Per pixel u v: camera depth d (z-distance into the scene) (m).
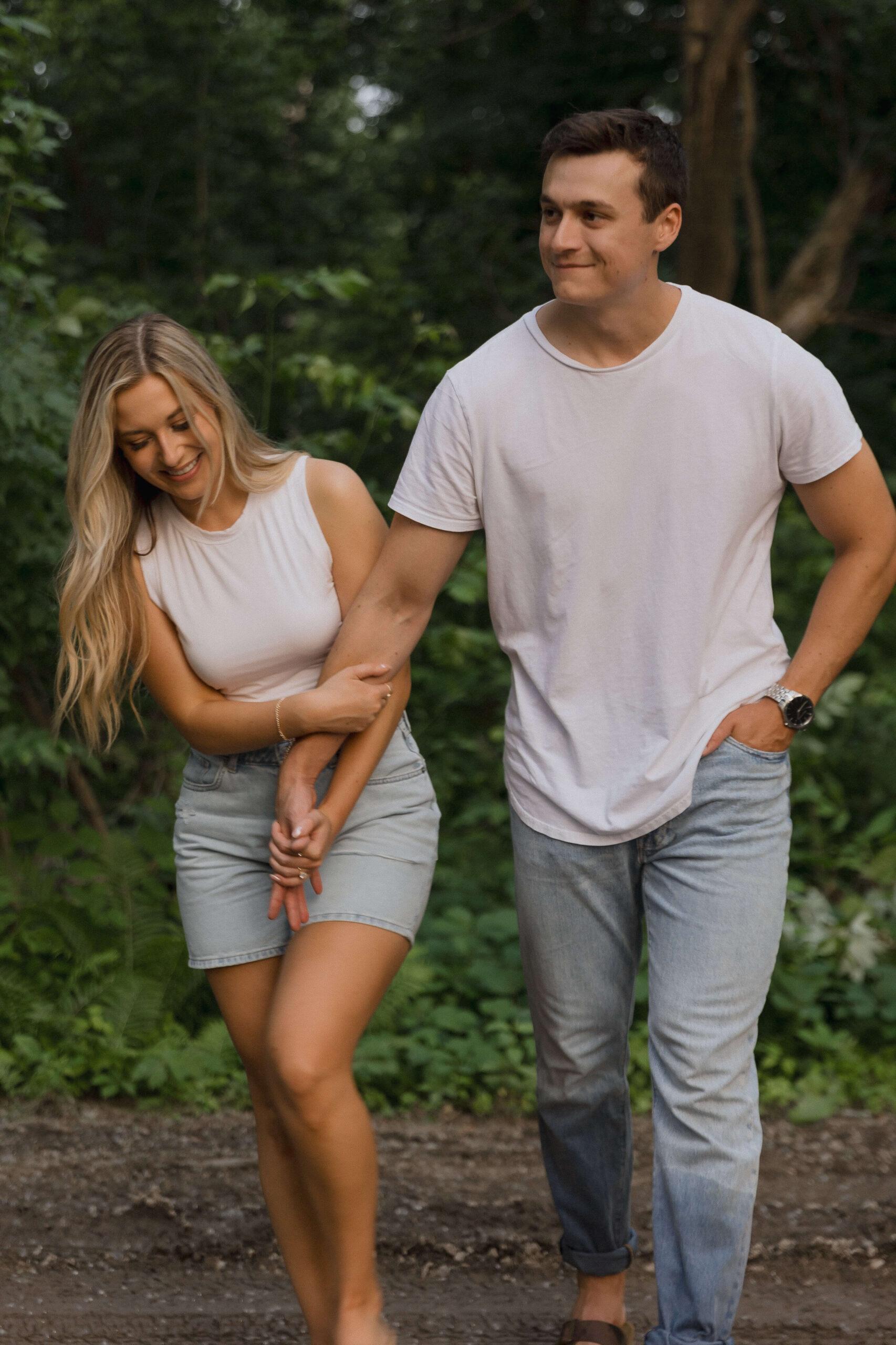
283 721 2.17
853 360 10.93
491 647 6.19
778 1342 2.62
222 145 12.37
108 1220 3.15
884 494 2.26
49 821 5.01
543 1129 2.47
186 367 2.13
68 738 5.08
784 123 11.30
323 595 2.27
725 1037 2.15
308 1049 2.02
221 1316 2.67
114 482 2.21
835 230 9.54
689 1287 2.12
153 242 12.18
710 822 2.21
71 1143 3.74
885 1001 4.80
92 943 4.48
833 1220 3.32
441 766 6.02
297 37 12.86
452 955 4.82
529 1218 3.26
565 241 2.06
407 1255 3.02
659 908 2.25
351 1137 2.04
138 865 4.60
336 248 13.20
